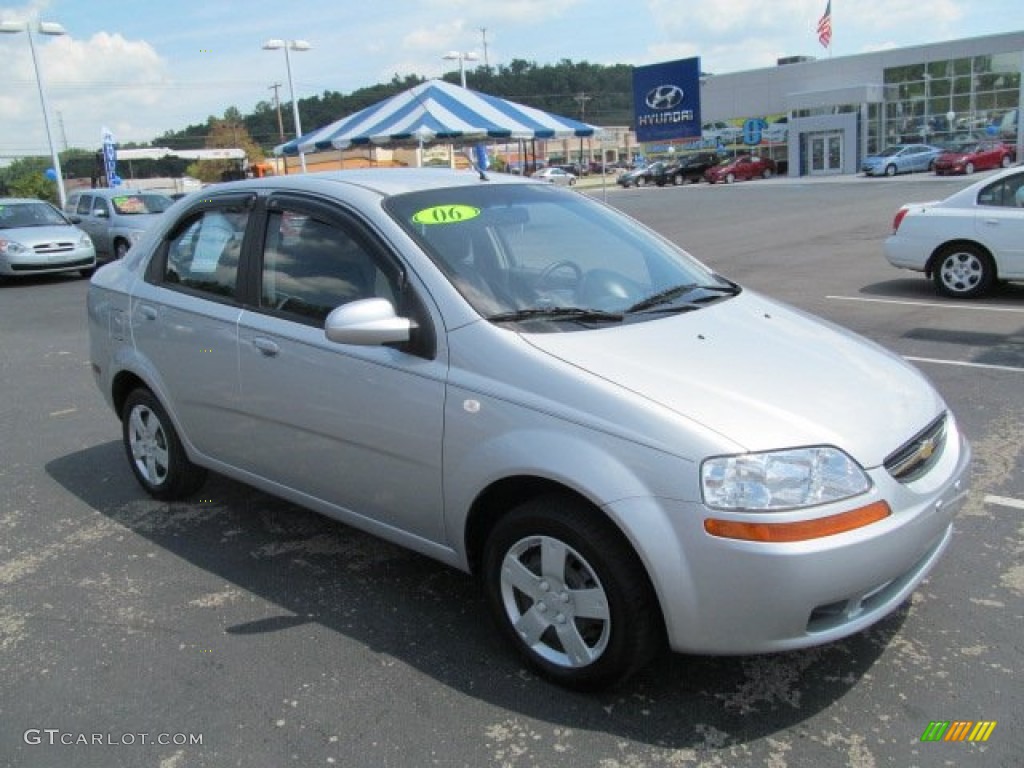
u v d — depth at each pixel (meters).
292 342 3.66
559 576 2.93
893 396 3.04
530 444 2.86
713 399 2.77
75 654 3.38
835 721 2.82
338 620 3.56
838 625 2.70
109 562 4.17
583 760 2.69
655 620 2.80
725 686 3.02
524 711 2.93
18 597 3.86
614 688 3.03
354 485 3.55
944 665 3.09
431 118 13.98
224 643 3.42
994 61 45.25
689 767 2.64
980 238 9.45
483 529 3.26
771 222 21.42
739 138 55.56
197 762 2.75
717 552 2.57
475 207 3.77
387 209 3.56
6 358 9.29
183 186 54.69
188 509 4.77
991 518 4.22
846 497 2.62
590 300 3.48
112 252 18.11
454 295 3.21
